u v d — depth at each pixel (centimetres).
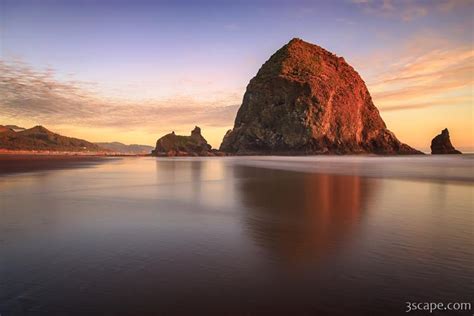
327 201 1512
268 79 13512
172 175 3122
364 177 2852
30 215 1196
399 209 1309
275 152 12412
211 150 16438
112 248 808
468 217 1151
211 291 569
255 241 866
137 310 504
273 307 514
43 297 546
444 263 697
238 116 14762
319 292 565
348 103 13225
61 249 798
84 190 1938
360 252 772
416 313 497
